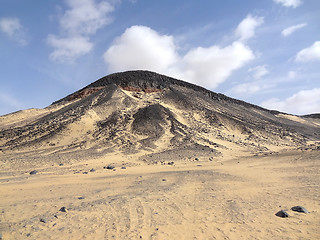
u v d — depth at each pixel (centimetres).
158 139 4531
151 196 1205
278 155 3212
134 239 677
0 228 757
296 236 670
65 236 703
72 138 4719
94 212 935
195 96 9169
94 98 7888
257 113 10800
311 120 13712
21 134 5216
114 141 4406
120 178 1825
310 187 1298
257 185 1442
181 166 2631
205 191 1314
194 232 725
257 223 786
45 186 1495
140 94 8962
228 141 5016
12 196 1209
